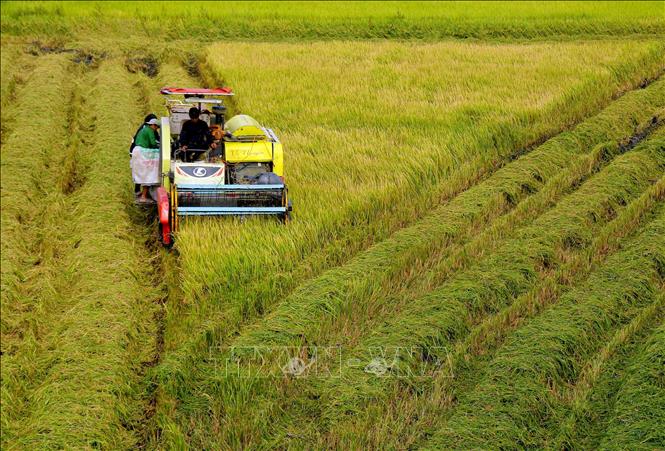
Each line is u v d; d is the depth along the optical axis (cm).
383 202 1723
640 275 1367
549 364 1119
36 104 2591
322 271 1472
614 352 1170
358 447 998
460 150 1998
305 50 3294
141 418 1119
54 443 1030
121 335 1276
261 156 1666
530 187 1828
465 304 1300
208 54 3241
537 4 4216
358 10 4009
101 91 2750
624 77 2678
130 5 4022
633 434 971
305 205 1672
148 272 1533
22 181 1958
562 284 1389
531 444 987
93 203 1808
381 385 1105
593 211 1636
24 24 3631
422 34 3716
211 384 1140
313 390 1123
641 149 1967
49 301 1427
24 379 1214
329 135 2147
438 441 981
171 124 1822
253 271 1436
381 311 1320
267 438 1038
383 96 2570
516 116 2278
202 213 1570
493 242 1552
